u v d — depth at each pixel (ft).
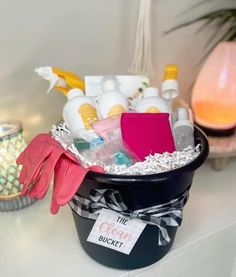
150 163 1.62
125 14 2.53
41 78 2.38
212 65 2.70
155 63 2.83
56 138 1.80
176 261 2.00
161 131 1.73
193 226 2.16
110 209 1.64
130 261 1.79
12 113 2.38
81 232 1.81
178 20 2.82
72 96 1.97
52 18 2.28
